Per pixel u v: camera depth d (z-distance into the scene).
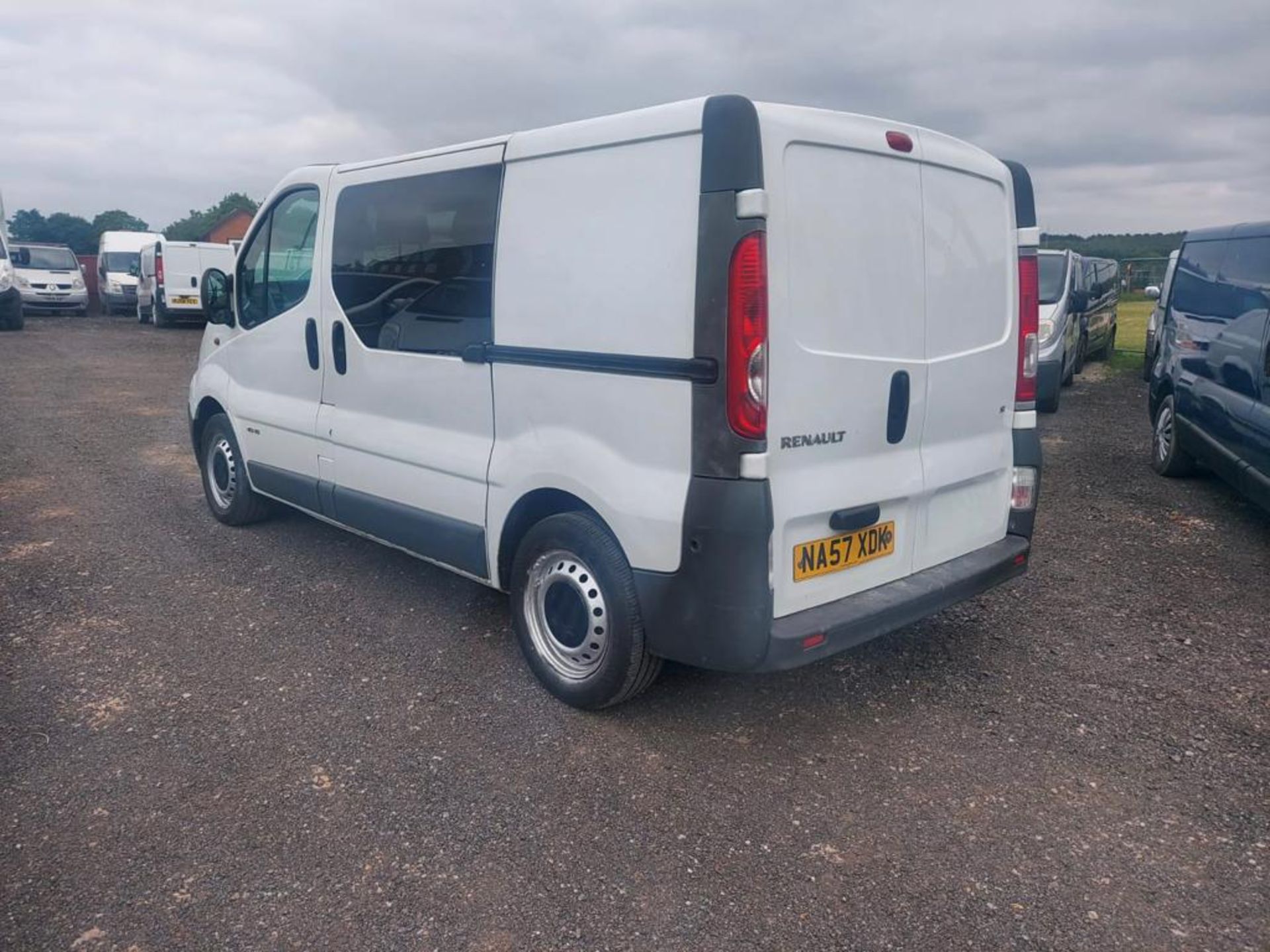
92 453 8.64
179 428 9.93
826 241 3.27
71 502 6.90
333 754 3.52
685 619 3.26
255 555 5.72
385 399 4.59
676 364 3.20
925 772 3.44
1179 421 7.52
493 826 3.11
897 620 3.56
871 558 3.64
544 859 2.95
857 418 3.45
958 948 2.59
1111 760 3.53
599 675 3.67
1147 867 2.93
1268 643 4.59
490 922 2.68
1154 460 8.25
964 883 2.85
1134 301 30.97
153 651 4.38
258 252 5.57
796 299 3.19
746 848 3.00
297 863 2.92
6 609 4.86
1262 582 5.44
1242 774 3.44
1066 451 9.12
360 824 3.11
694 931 2.65
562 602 3.84
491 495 4.02
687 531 3.20
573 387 3.59
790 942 2.61
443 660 4.31
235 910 2.71
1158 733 3.73
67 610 4.86
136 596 5.05
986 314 4.02
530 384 3.78
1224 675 4.24
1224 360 6.74
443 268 4.16
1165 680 4.18
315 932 2.63
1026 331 4.23
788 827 3.11
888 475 3.61
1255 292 6.42
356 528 4.98
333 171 4.91
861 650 4.45
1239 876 2.89
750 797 3.27
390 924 2.67
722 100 3.04
